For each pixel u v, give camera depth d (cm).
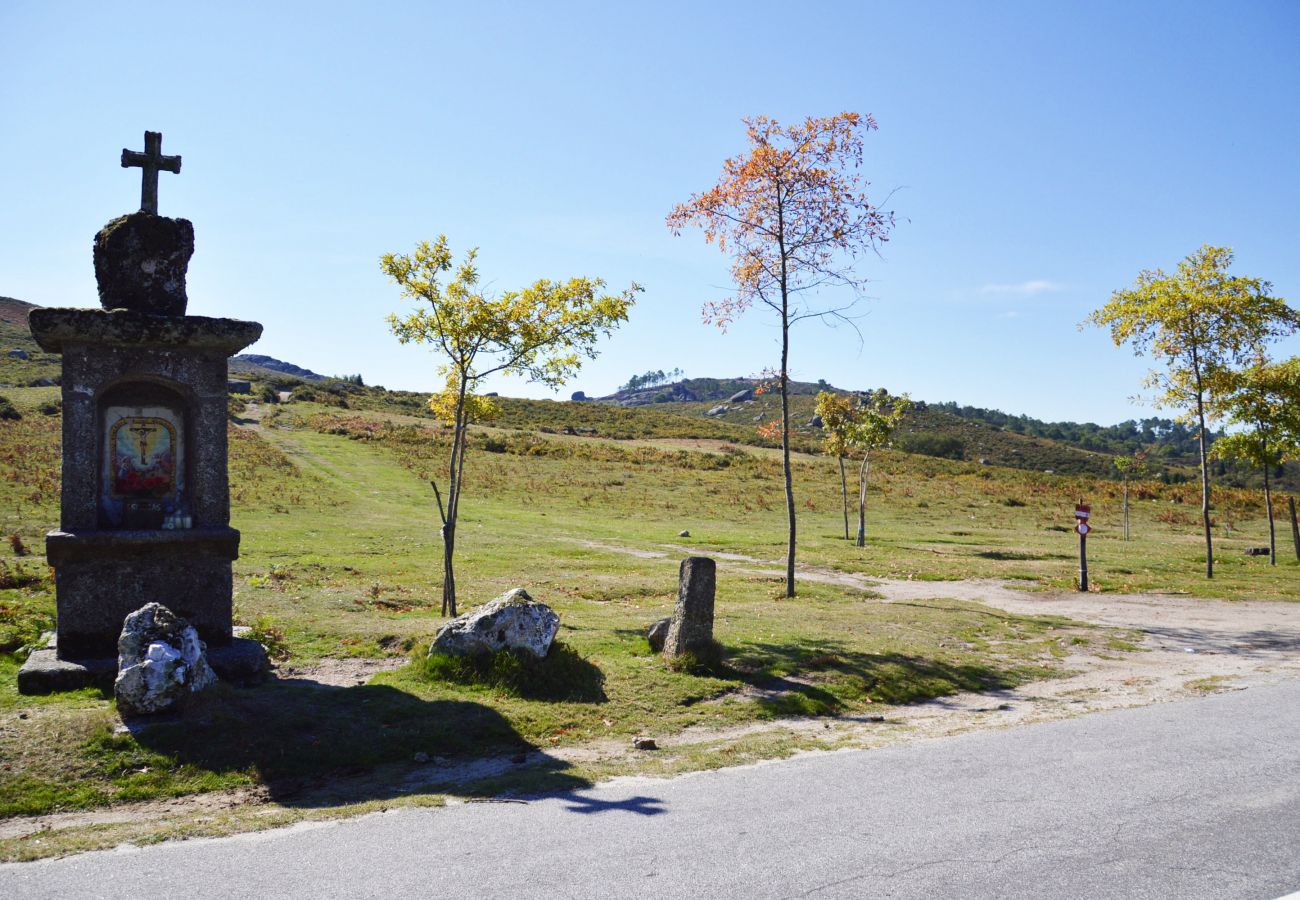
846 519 3341
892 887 479
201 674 786
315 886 481
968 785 671
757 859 518
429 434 6162
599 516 3744
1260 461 2680
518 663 935
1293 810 607
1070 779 684
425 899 462
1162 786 663
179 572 898
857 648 1223
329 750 733
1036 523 4169
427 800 634
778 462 6072
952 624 1503
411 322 1498
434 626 1223
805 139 1741
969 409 19300
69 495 859
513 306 1502
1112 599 1983
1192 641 1470
